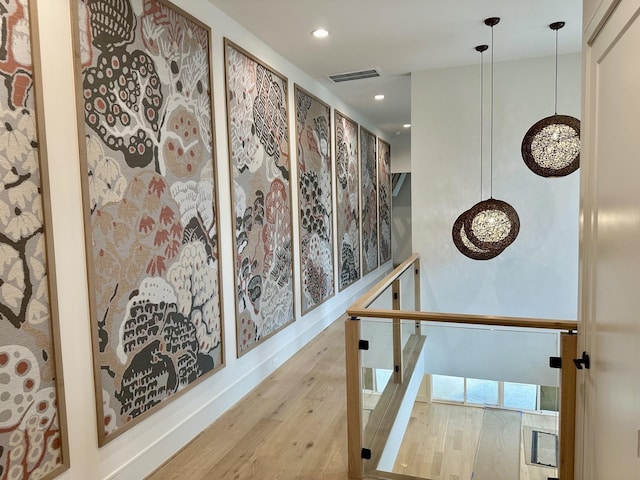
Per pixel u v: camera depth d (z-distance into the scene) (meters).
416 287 4.86
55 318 1.90
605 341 1.55
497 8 3.25
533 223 4.66
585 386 1.85
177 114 2.69
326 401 3.42
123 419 2.29
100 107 2.12
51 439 1.91
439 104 4.81
